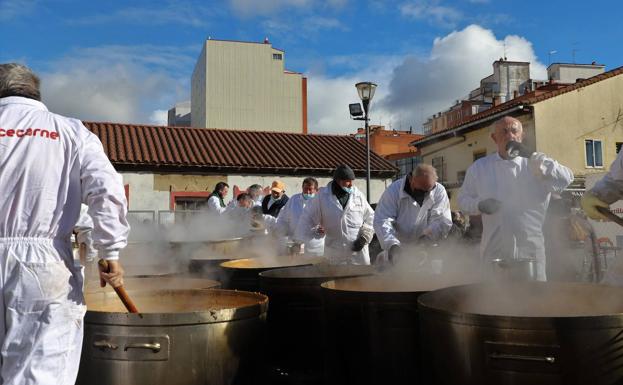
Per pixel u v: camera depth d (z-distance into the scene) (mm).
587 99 20375
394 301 2477
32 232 2055
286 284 3064
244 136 18797
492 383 1897
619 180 2701
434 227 3969
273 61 39938
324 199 4930
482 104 30719
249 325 2455
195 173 15414
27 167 2064
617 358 1816
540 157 3320
